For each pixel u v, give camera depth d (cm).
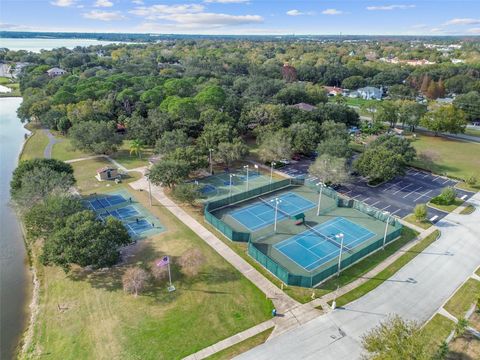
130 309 3709
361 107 12512
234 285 4100
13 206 5241
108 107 10481
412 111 10631
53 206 4544
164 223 5450
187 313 3672
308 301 3884
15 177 5772
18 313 3866
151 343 3306
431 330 3488
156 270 4188
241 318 3631
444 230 5375
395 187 6956
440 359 2991
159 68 19600
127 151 8906
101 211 5803
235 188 6800
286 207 6072
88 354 3200
